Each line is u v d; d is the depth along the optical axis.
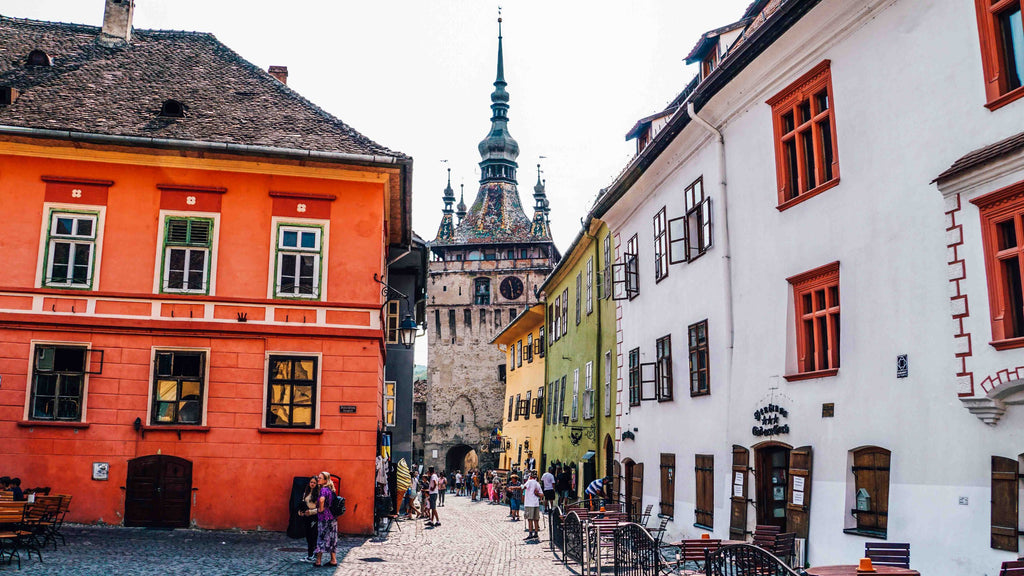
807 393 14.29
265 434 19.14
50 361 18.66
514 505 30.50
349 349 19.80
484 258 90.62
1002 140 10.56
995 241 10.59
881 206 12.70
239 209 19.86
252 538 17.83
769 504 15.63
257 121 20.81
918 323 11.77
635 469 23.73
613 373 27.22
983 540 10.32
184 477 18.66
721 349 17.59
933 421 11.35
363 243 20.20
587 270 32.66
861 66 13.30
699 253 18.92
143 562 13.96
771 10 17.06
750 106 16.72
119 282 19.11
